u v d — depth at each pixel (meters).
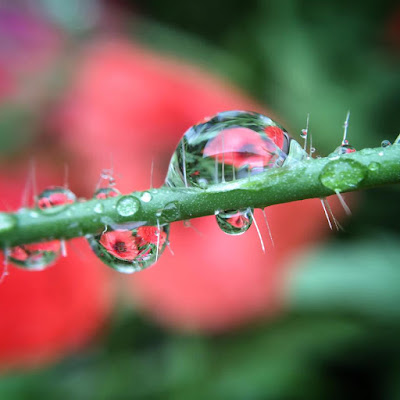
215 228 0.11
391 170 0.08
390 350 0.11
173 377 0.11
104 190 0.08
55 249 0.08
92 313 0.11
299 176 0.08
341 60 0.14
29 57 0.12
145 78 0.12
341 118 0.13
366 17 0.14
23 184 0.11
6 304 0.10
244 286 0.11
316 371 0.11
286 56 0.13
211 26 0.14
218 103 0.13
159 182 0.12
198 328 0.11
